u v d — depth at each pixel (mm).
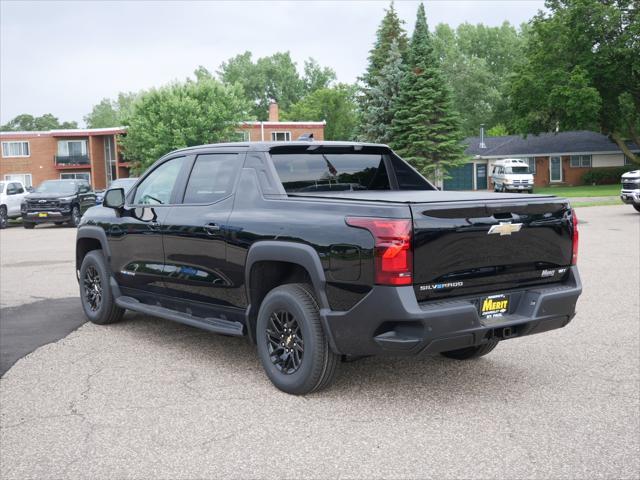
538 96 45594
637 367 5426
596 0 44406
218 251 5281
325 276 4426
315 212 4586
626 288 8906
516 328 4535
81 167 56844
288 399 4676
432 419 4281
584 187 49094
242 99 48781
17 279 10711
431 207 4160
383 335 4191
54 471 3557
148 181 6418
